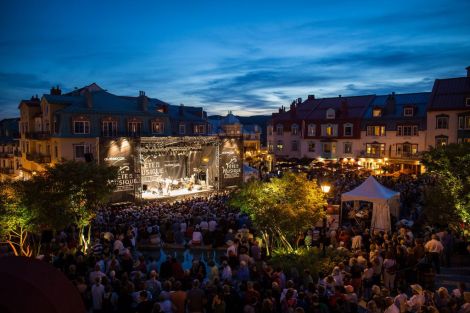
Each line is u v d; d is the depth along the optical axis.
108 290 10.66
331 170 46.28
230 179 41.22
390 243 14.66
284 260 15.16
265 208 16.50
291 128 62.50
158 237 20.58
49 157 40.50
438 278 14.62
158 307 8.66
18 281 4.97
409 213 25.39
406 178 38.66
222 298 9.91
